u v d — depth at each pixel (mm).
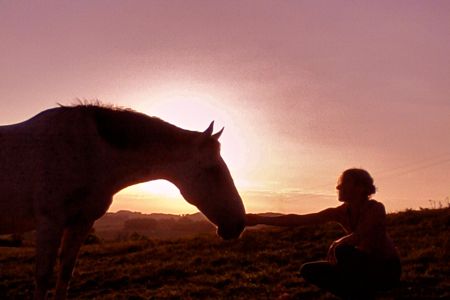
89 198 5738
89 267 11820
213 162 6020
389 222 14008
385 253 5145
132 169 5945
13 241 24406
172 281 9711
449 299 7051
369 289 5242
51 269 5504
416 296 7223
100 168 5781
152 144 5938
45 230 5520
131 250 14391
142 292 8922
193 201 6055
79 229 5836
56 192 5555
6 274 11484
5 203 5648
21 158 5641
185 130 6121
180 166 6000
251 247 12656
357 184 5246
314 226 14219
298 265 10117
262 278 9109
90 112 5879
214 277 9609
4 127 5898
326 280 5367
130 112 6027
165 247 13789
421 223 13328
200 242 14008
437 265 8859
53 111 5875
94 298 8797
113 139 5836
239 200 6047
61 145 5652
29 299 9406
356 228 5223
